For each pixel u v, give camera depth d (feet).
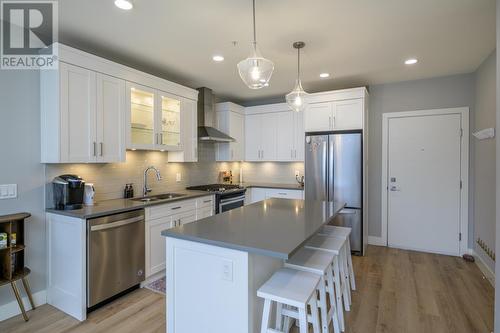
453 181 12.61
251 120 16.93
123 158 9.61
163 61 10.62
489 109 10.12
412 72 12.06
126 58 10.30
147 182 11.87
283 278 5.51
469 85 12.19
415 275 10.43
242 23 7.74
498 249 5.80
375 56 10.19
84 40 8.74
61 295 8.01
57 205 8.27
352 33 8.36
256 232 5.86
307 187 13.76
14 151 7.69
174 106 12.19
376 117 14.01
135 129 10.57
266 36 8.54
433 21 7.65
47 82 8.02
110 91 9.18
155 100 10.89
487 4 6.82
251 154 16.96
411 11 7.14
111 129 9.21
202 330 5.50
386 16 7.39
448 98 12.58
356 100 12.78
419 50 9.66
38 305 8.21
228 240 5.27
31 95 8.03
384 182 13.92
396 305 8.29
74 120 8.17
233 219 7.16
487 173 10.37
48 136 8.03
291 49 9.49
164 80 11.26
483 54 10.05
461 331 7.04
